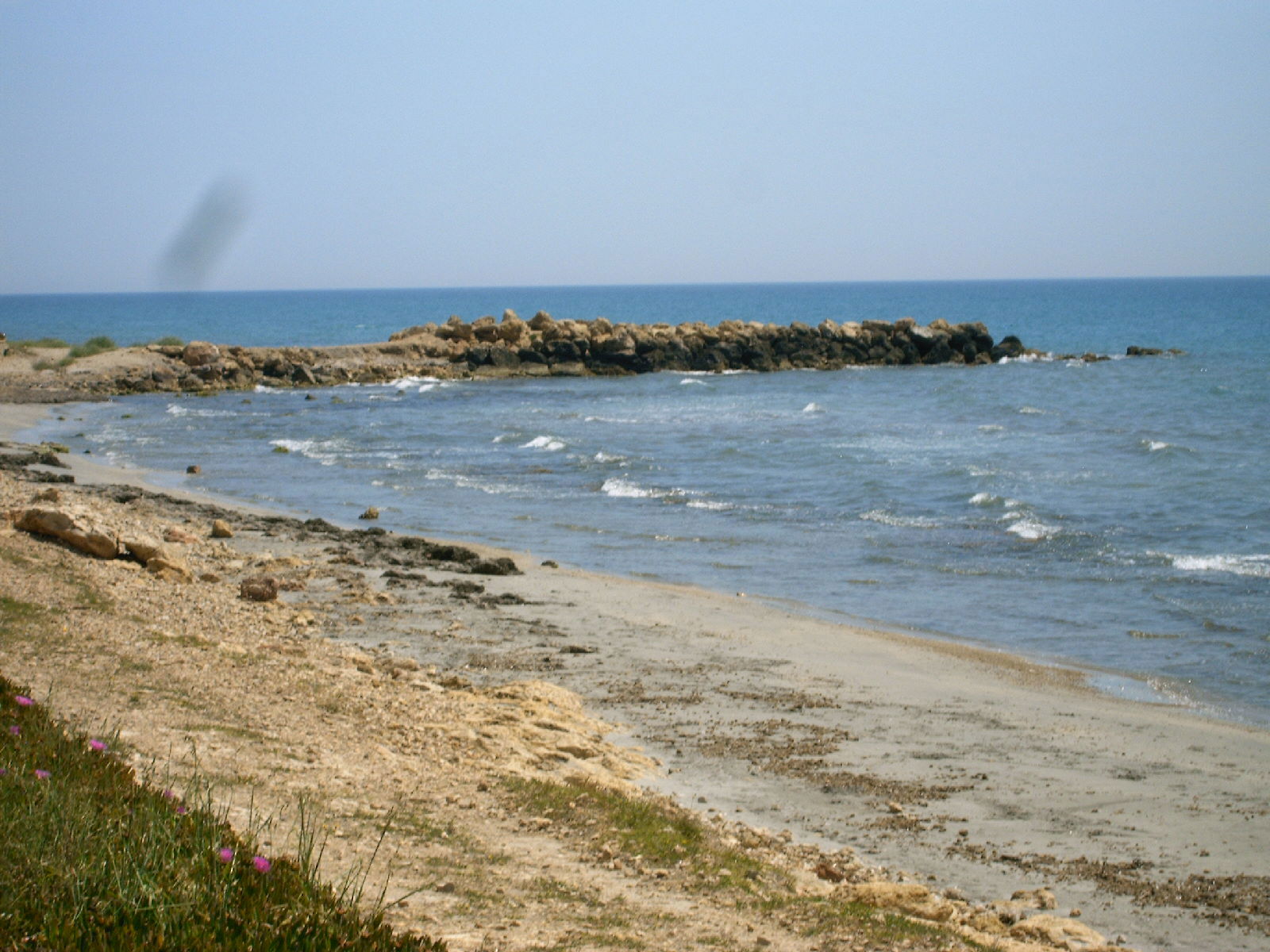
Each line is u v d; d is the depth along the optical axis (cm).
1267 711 1527
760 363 8100
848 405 5856
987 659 1761
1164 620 1989
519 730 1206
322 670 1314
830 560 2520
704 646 1781
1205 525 2728
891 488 3350
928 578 2339
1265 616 1988
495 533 2833
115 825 588
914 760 1289
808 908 788
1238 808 1162
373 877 708
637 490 3416
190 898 508
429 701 1270
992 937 807
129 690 1063
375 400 6266
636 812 957
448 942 611
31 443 4203
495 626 1833
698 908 753
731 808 1111
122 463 3953
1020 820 1120
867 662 1727
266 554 2241
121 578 1666
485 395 6531
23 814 566
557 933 661
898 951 714
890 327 8638
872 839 1056
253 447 4428
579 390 6862
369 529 2658
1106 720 1465
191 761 869
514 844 834
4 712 764
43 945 457
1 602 1343
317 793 859
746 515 3044
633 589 2188
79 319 19788
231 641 1409
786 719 1426
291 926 507
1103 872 997
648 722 1388
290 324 17612
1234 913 916
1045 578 2319
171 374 6712
